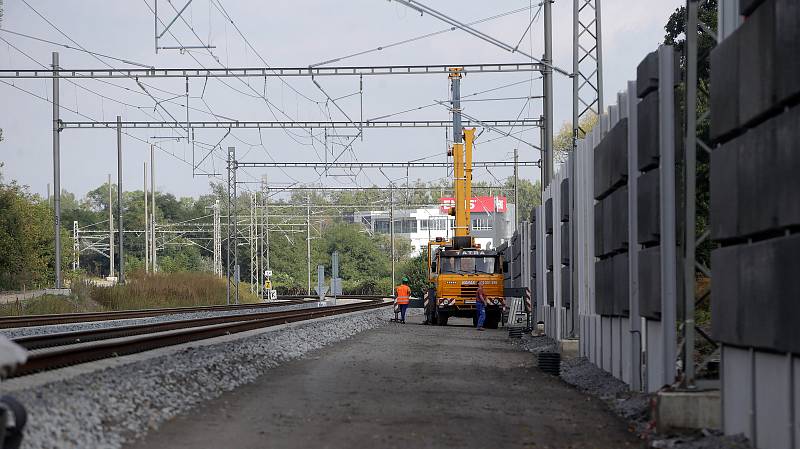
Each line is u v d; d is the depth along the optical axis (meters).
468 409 24.52
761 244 17.84
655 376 26.30
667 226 24.59
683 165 24.33
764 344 17.64
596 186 35.81
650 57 25.61
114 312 82.56
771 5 16.89
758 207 17.75
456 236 79.00
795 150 15.91
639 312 27.84
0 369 16.16
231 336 47.88
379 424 21.69
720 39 21.69
